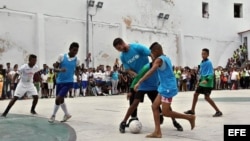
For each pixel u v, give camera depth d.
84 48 23.53
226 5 32.84
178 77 24.75
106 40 24.64
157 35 27.86
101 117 9.14
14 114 10.05
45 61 21.48
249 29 33.69
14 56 20.22
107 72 21.39
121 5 25.58
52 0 22.03
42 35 21.39
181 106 12.04
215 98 15.83
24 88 9.72
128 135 6.31
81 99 16.48
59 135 6.46
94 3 23.98
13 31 20.23
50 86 18.73
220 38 32.25
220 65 32.12
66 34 22.62
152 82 6.62
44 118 9.03
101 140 5.87
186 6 30.08
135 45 6.75
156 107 6.05
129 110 6.64
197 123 7.71
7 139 6.15
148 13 27.28
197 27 30.77
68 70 8.00
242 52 32.31
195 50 30.53
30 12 21.06
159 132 6.04
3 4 19.86
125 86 21.86
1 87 16.97
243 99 15.10
